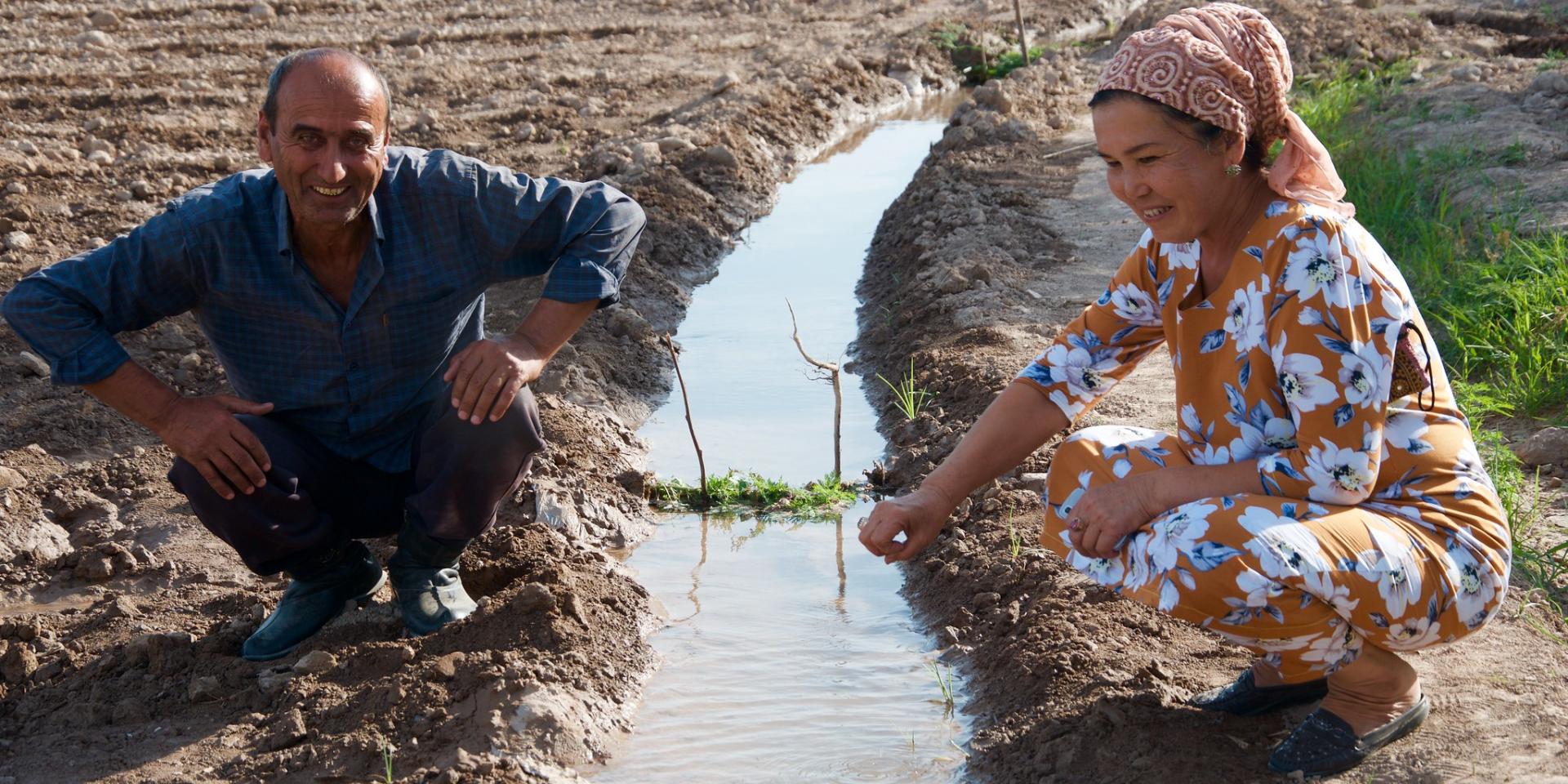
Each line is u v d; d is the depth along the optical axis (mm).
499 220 3717
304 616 4160
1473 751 3148
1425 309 6293
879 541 3334
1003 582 4504
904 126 12883
